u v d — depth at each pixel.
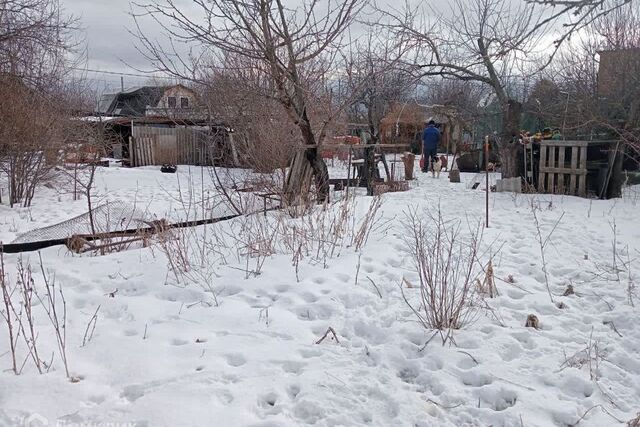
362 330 4.37
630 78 14.49
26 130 12.30
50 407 3.09
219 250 6.39
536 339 4.18
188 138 25.42
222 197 9.30
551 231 7.82
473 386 3.55
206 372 3.46
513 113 12.91
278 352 3.81
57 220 10.83
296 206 8.09
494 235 7.60
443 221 8.47
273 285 5.26
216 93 9.55
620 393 3.47
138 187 16.06
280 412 3.10
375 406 3.22
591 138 14.70
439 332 4.22
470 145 23.70
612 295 5.24
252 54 7.98
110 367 3.58
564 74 17.28
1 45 12.46
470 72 13.20
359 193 11.80
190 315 4.55
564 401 3.33
